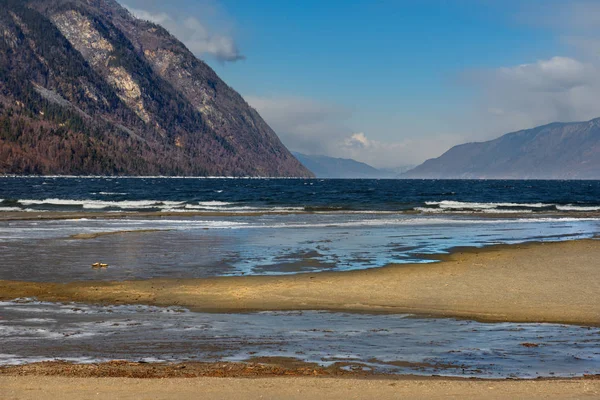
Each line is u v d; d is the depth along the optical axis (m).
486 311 14.64
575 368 9.60
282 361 9.96
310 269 21.56
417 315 14.20
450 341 11.52
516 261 22.94
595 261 22.84
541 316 14.08
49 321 13.21
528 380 8.56
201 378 8.51
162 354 10.43
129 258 24.25
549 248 26.97
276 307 15.09
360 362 9.91
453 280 18.91
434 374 9.17
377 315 14.19
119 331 12.27
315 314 14.27
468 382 8.30
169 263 22.92
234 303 15.54
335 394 7.64
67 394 7.58
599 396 7.53
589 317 13.95
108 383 8.16
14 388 7.86
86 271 20.81
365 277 19.45
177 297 16.27
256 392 7.73
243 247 28.16
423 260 23.81
